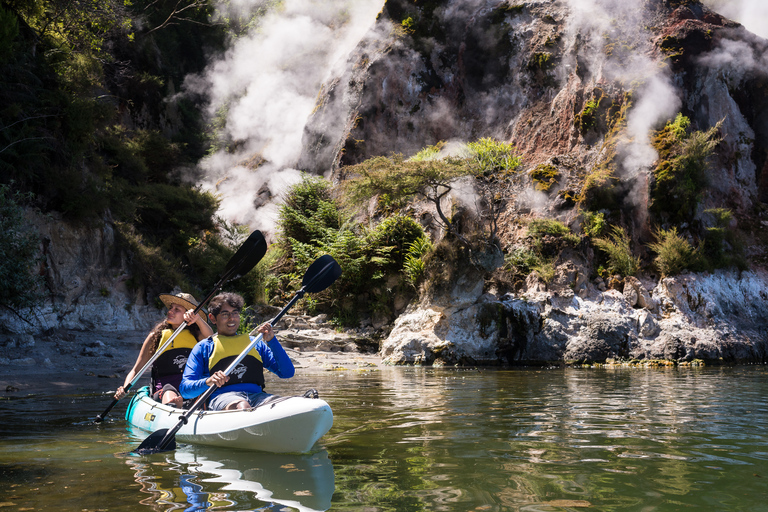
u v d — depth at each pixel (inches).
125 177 657.0
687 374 387.5
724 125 655.1
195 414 151.2
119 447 143.9
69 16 558.6
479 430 166.1
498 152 604.7
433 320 520.4
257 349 161.5
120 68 856.9
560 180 634.8
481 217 560.7
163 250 601.9
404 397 251.9
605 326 506.9
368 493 100.7
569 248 565.9
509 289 545.3
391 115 828.6
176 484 107.6
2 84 422.9
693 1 717.3
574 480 109.4
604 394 263.1
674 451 135.7
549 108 735.7
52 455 134.5
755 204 665.0
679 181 582.2
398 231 617.0
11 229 378.3
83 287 471.8
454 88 823.7
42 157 451.5
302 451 134.7
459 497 98.0
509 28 797.9
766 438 152.4
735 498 97.3
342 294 615.5
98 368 373.1
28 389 279.9
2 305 388.5
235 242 738.8
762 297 583.2
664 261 560.1
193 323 192.4
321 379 349.4
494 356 507.2
